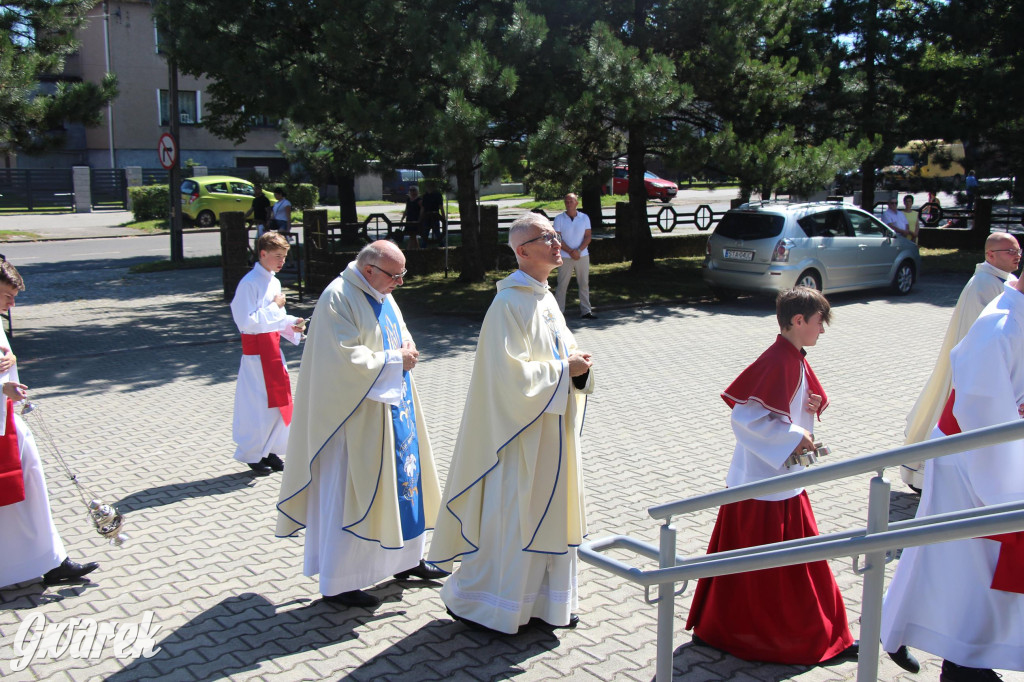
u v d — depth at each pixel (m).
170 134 19.70
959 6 17.38
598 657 3.86
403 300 14.72
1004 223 23.39
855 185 26.58
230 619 4.27
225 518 5.61
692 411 7.96
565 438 3.91
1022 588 3.27
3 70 10.89
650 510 3.25
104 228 30.30
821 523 5.33
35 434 7.56
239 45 13.51
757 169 14.02
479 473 4.00
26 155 12.32
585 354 3.88
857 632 4.03
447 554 4.17
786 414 3.47
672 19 14.64
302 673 3.76
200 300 15.66
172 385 9.36
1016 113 17.58
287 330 6.44
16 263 21.53
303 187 32.25
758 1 14.70
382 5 12.23
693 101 14.80
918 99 18.22
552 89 13.20
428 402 8.45
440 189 15.46
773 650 3.68
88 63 37.72
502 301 3.91
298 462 4.45
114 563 4.94
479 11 13.41
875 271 14.63
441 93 12.68
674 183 39.31
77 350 11.38
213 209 31.14
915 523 2.85
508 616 3.93
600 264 19.73
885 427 7.39
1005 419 3.33
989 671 3.43
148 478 6.39
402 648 3.98
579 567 4.87
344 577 4.34
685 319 12.99
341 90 12.88
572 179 12.62
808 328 3.53
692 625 3.97
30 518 4.55
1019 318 3.38
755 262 13.70
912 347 10.66
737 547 3.68
